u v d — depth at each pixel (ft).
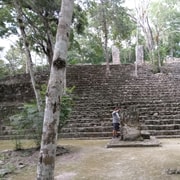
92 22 64.75
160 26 91.56
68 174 21.43
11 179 20.72
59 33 14.11
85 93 53.26
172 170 21.01
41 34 45.50
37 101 31.14
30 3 36.96
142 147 31.78
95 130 42.32
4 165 24.89
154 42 85.25
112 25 61.98
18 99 56.49
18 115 31.73
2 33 46.98
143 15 83.35
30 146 34.06
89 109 47.44
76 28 48.98
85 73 62.34
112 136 41.04
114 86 55.42
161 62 67.56
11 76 65.05
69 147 33.37
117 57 82.33
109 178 19.93
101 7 60.23
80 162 25.34
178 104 46.39
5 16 43.52
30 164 25.07
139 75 60.39
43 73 64.23
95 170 22.29
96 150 31.01
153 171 21.18
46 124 13.53
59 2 37.50
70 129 42.57
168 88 53.42
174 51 110.73
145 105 46.88
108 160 25.61
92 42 83.82
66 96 32.60
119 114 40.47
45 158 13.29
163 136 39.47
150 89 53.42
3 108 51.88
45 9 38.45
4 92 58.75
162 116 43.70
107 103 48.60
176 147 31.01
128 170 21.80
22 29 33.86
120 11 61.26
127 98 50.57
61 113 31.76
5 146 36.78
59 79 13.76
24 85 59.16
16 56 86.63
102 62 91.56
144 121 42.86
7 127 46.14
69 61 80.33
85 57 89.45
